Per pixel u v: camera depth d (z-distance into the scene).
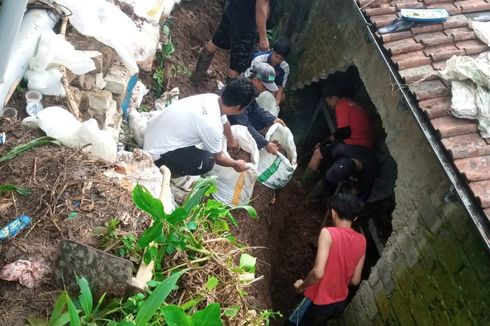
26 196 2.64
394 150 4.02
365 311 4.07
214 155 3.76
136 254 2.51
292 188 5.57
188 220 2.78
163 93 4.78
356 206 3.82
